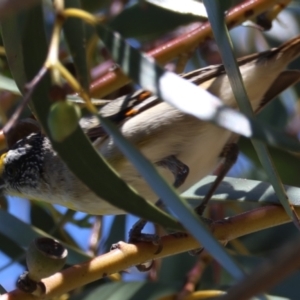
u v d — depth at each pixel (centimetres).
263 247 715
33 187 679
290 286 549
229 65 424
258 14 657
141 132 591
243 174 783
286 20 845
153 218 387
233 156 611
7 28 431
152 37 720
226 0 500
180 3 514
